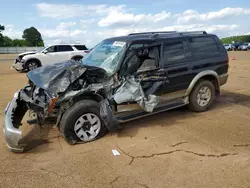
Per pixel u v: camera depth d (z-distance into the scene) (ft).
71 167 10.85
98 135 13.66
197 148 12.42
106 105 12.96
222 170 10.43
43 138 13.94
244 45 150.20
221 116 17.24
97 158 11.60
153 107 14.14
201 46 17.62
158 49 15.43
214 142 13.07
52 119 15.08
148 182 9.67
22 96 13.87
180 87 16.35
